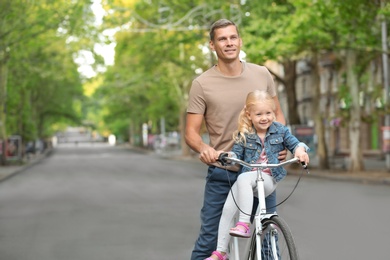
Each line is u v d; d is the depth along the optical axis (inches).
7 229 543.8
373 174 1258.6
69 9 1378.0
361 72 1408.7
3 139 1974.7
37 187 1067.9
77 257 405.1
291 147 229.8
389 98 1304.1
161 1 1526.8
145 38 1736.0
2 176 1360.7
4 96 1934.1
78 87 3565.5
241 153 233.9
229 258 247.8
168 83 2630.4
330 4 1042.7
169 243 454.9
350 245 432.5
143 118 3882.9
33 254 419.2
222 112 245.8
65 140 7598.4
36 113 3248.0
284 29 1179.3
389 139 1344.7
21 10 1373.0
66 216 632.4
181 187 1029.2
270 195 239.9
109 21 1435.8
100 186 1062.4
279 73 3127.5
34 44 1673.2
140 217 613.6
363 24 1103.0
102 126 6678.2
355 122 1375.5
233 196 237.1
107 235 498.6
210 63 1961.1
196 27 1505.9
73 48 1742.1
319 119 1537.9
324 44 1204.5
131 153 3555.6
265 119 227.9
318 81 1550.2
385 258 386.3
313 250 414.9
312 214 613.6
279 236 211.2
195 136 248.4
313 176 1336.1
